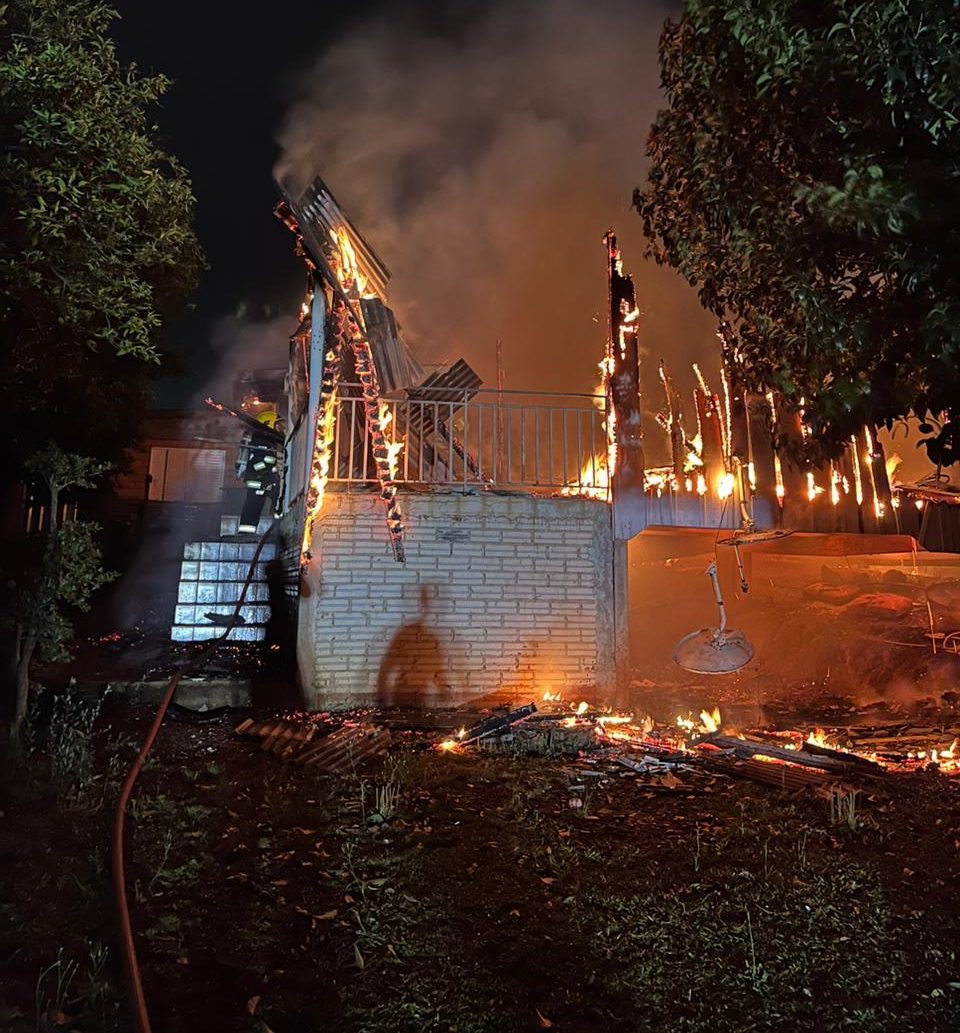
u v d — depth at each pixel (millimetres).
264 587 12359
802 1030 3244
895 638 12125
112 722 7852
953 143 3598
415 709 9023
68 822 5094
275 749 6906
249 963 3605
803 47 3811
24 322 7938
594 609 9711
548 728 7438
